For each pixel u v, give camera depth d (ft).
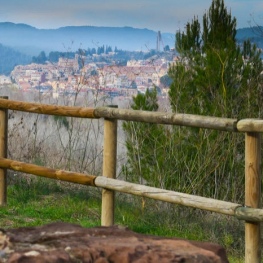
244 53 31.96
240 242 25.40
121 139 31.73
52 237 7.44
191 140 29.17
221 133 28.22
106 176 24.20
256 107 29.71
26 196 29.12
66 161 32.12
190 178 28.37
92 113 24.11
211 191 28.50
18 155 33.83
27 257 6.80
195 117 20.77
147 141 29.91
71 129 31.78
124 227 8.02
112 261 7.10
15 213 26.78
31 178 31.17
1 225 24.91
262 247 23.67
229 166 28.68
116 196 29.76
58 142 34.30
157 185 28.58
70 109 24.98
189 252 7.29
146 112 22.41
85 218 26.37
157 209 27.40
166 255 7.16
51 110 25.54
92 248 7.11
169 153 28.53
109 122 23.99
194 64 32.27
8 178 31.27
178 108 31.12
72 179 24.89
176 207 26.96
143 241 7.51
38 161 32.40
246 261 19.60
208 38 34.01
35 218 26.21
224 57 30.96
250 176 19.36
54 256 6.84
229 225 26.17
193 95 31.48
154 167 29.09
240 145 29.53
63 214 26.73
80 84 32.91
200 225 25.93
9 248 7.06
